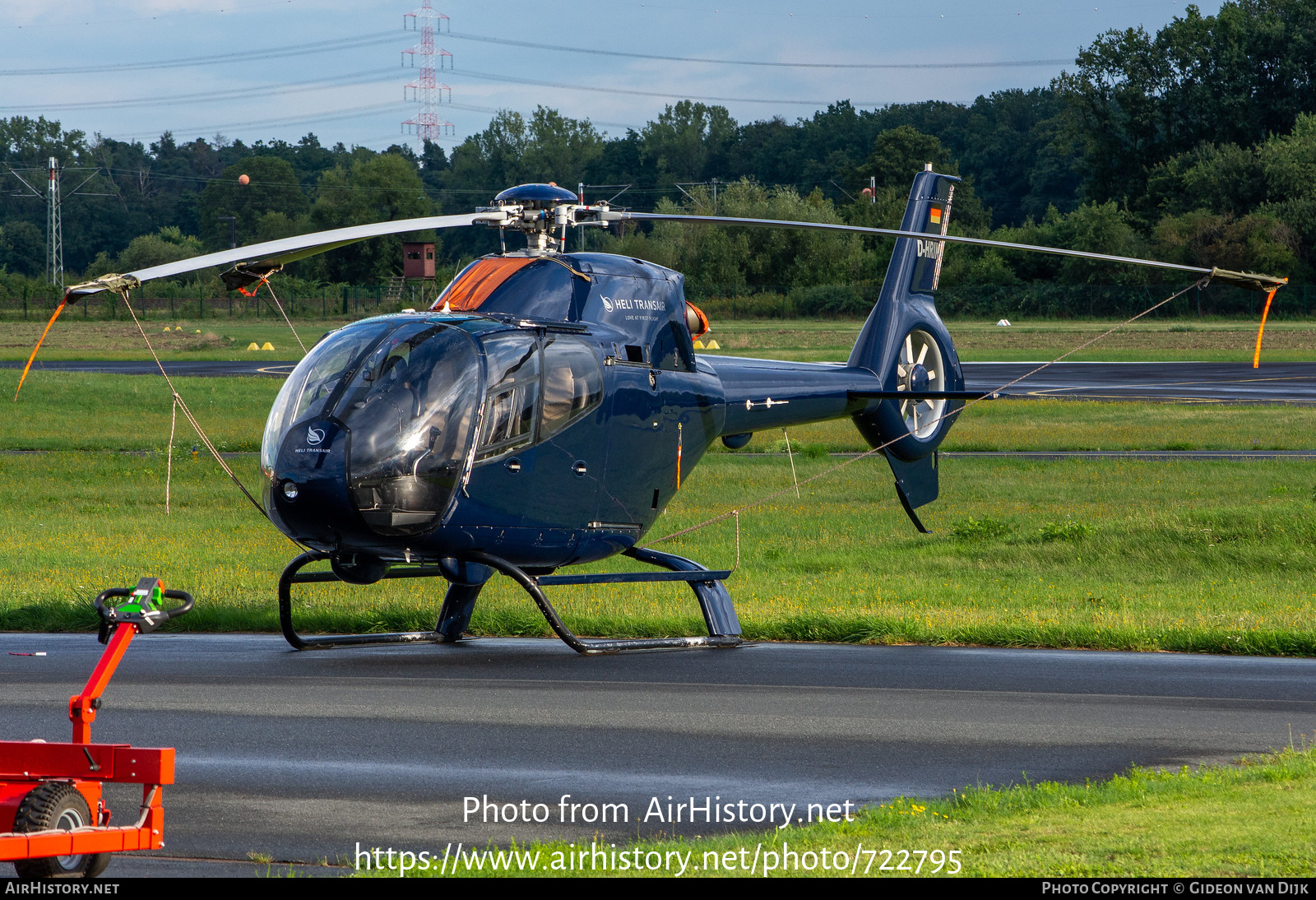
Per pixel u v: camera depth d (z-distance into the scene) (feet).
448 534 91.97
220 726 76.18
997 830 51.65
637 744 72.13
